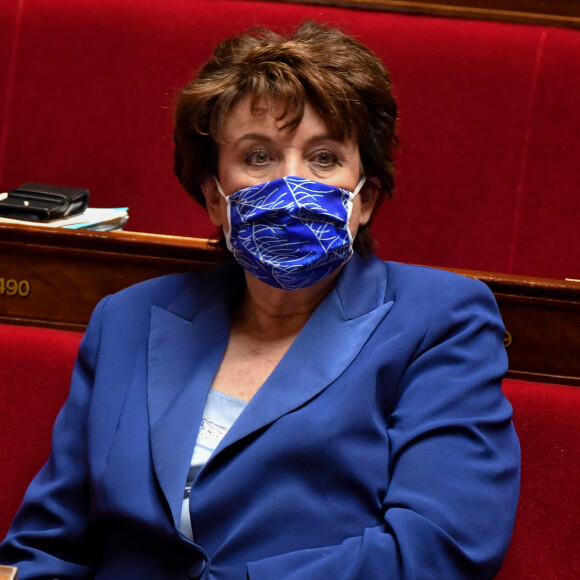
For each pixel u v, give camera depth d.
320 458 3.09
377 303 3.41
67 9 6.46
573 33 6.12
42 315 4.70
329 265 3.38
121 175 6.41
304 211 3.28
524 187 6.09
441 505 2.91
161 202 6.39
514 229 6.09
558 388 3.82
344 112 3.32
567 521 3.65
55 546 3.47
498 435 3.12
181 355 3.49
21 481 4.20
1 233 4.65
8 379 4.27
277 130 3.33
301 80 3.30
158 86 6.39
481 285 3.41
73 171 6.45
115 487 3.22
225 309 3.61
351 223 3.46
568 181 6.06
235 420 3.32
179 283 3.75
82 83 6.45
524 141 6.11
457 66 6.16
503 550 2.94
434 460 3.01
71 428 3.59
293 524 3.05
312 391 3.19
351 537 3.00
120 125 6.41
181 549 3.16
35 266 4.67
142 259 4.54
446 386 3.15
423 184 6.16
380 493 3.09
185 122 3.53
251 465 3.11
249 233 3.35
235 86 3.36
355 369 3.24
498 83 6.13
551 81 6.09
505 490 3.01
